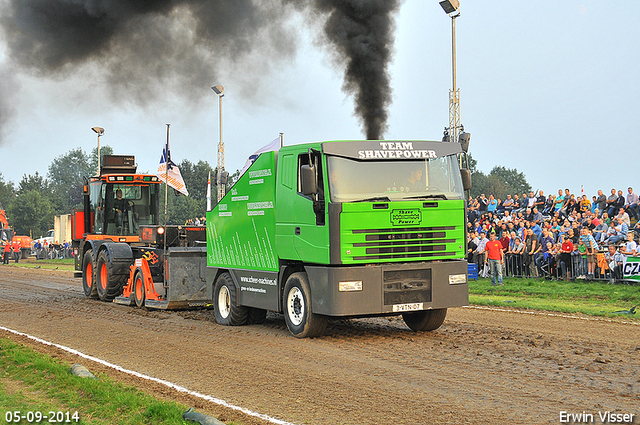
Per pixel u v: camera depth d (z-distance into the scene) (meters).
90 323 12.69
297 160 10.55
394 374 7.81
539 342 9.87
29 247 49.50
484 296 17.31
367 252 9.92
